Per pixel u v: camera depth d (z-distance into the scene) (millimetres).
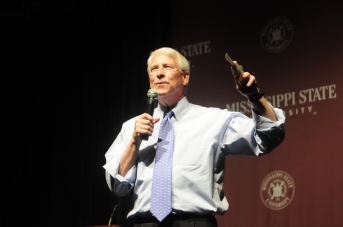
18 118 5492
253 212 4008
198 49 4582
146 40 4926
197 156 2197
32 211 5293
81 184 5023
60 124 5293
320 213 3730
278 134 2125
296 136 3918
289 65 4062
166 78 2355
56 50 5422
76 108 5246
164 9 4848
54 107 5355
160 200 2121
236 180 4125
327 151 3768
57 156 5242
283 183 3918
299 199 3828
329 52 3896
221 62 4430
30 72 5504
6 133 5492
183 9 4758
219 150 2264
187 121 2334
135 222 2201
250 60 4273
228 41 4434
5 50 5566
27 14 5387
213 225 2137
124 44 5039
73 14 5371
